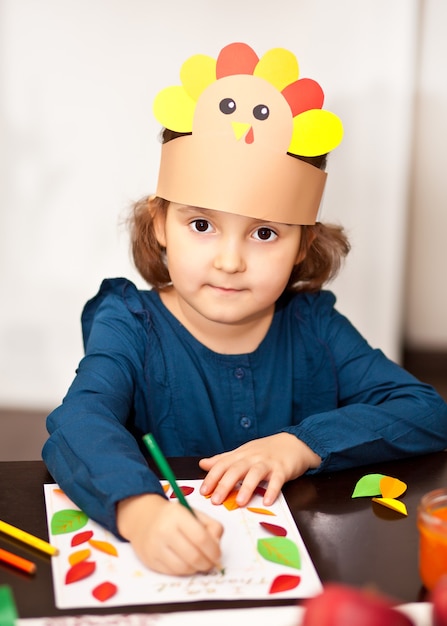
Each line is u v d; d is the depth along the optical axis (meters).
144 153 2.43
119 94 2.40
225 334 1.16
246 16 2.36
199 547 0.72
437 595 0.59
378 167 2.46
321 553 0.77
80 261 2.51
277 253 1.05
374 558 0.77
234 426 1.18
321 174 1.08
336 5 2.35
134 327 1.16
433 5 2.55
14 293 2.54
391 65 2.39
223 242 1.03
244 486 0.88
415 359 2.84
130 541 0.77
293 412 1.24
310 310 1.25
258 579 0.73
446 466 1.00
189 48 2.37
